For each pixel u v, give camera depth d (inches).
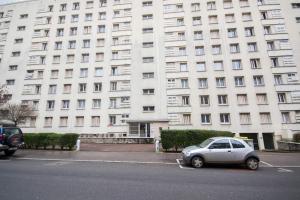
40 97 1315.2
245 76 1182.3
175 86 1220.5
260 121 1113.4
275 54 1195.9
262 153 700.7
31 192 240.7
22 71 1380.4
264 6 1286.9
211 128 1135.6
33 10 1518.2
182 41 1290.6
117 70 1312.7
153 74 1261.1
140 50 1312.7
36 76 1364.4
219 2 1337.4
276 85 1149.7
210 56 1240.2
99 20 1433.3
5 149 538.3
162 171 379.9
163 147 668.7
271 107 1123.9
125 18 1405.0
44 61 1391.5
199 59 1244.5
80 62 1353.3
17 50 1432.1
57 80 1337.4
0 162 465.4
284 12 1262.3
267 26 1258.6
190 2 1365.7
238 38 1250.6
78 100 1293.1
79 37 1411.2
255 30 1250.0
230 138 446.0
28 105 1259.8
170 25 1336.1
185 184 286.4
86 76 1321.4
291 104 1115.3
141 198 223.8
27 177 315.9
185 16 1341.0
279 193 249.6
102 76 1307.8
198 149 435.5
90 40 1395.2
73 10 1481.3
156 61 1275.8
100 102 1274.6
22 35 1465.3
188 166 439.2
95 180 300.8
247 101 1147.3
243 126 1116.5
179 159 531.5
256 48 1224.2
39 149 723.4
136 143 968.9
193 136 663.8
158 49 1296.8
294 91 1131.9
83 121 1259.2
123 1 1449.3
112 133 1210.0
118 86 1277.1
